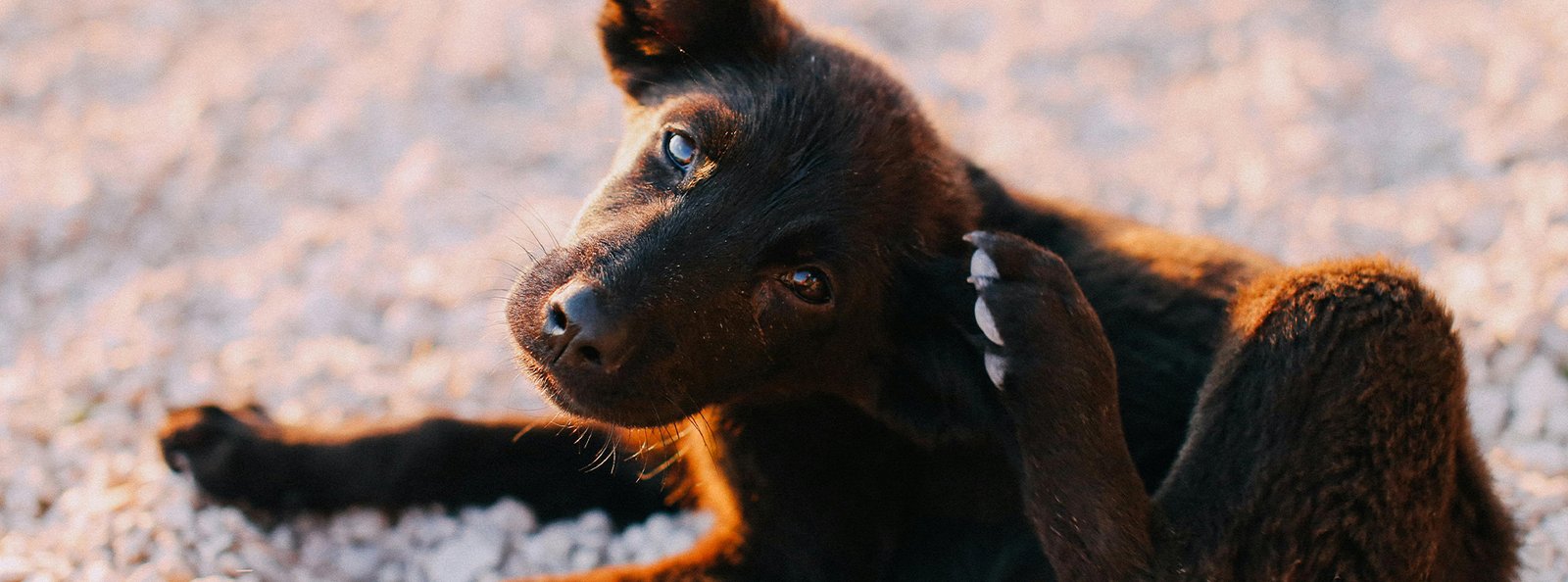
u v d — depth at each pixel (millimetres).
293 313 1028
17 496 856
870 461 773
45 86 1334
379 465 856
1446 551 711
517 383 955
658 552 849
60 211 1127
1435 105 1178
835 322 727
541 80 1332
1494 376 915
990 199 780
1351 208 1079
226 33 1432
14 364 999
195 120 1257
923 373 732
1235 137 1183
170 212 1149
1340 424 690
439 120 1268
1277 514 688
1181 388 754
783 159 719
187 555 802
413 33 1405
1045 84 1300
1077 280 764
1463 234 1044
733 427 776
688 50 772
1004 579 775
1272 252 1041
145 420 930
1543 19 1249
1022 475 715
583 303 688
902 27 1410
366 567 833
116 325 1011
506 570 839
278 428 871
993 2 1445
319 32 1417
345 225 1124
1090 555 699
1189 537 694
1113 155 1190
